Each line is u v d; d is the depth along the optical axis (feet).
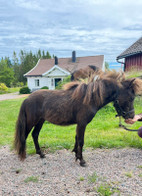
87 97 11.28
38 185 9.85
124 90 11.69
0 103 53.67
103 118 27.76
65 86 12.78
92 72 13.10
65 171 11.55
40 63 108.78
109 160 12.93
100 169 11.59
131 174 10.58
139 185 9.46
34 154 14.76
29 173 11.44
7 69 156.97
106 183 9.71
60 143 16.43
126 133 18.98
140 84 11.48
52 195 8.84
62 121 12.32
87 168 11.87
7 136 21.01
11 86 177.58
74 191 9.12
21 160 12.83
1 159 13.87
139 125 22.33
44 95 12.80
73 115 12.00
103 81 11.76
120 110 12.03
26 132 12.96
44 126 26.08
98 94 11.44
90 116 11.60
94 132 20.49
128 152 14.23
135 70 39.40
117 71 12.30
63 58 104.12
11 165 12.75
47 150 15.33
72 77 17.76
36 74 97.86
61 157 13.93
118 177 10.39
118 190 9.03
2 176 11.11
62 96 12.30
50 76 93.30
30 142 17.33
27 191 9.28
